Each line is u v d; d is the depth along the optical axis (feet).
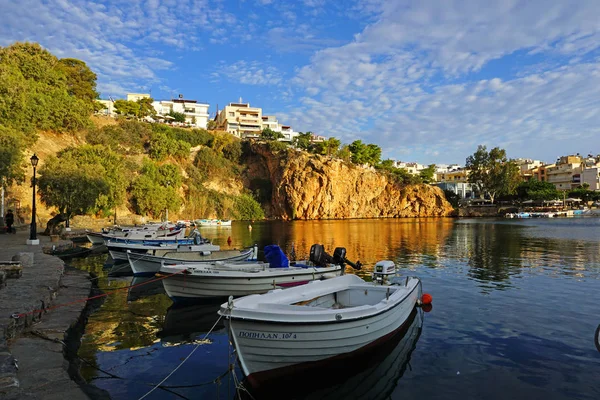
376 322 30.07
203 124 434.30
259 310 25.44
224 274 45.34
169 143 282.97
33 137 147.33
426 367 28.76
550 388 25.35
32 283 41.50
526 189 382.83
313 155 345.92
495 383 26.09
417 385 26.00
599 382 26.08
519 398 24.11
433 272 68.80
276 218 337.31
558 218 317.01
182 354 31.12
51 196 115.24
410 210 370.53
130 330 37.11
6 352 23.62
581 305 45.27
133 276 65.21
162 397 24.09
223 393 24.84
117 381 26.14
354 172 353.51
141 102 360.07
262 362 25.80
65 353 28.50
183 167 296.71
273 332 25.54
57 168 118.11
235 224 257.96
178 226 152.25
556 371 27.78
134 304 47.21
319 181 334.85
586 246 109.29
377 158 405.18
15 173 102.63
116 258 79.46
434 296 50.06
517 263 78.84
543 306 44.93
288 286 47.29
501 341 33.76
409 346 32.76
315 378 27.63
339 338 27.45
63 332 31.22
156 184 230.07
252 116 447.83
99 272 69.72
